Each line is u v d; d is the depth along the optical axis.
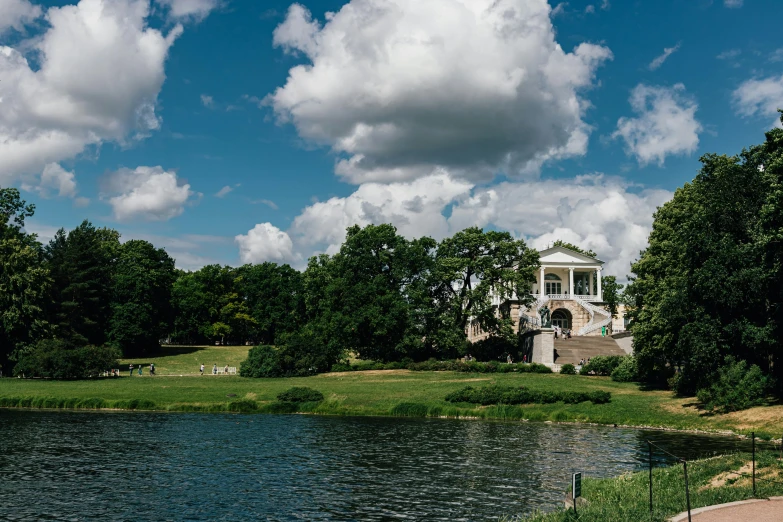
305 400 58.88
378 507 25.55
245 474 31.31
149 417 51.94
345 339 83.75
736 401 46.31
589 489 24.98
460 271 88.25
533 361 84.81
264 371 77.88
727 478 23.59
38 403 58.12
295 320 131.00
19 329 78.44
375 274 88.50
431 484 29.27
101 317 97.06
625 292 65.75
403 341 83.06
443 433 44.53
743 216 48.88
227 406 57.00
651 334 57.59
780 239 41.50
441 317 85.69
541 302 102.88
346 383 69.06
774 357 49.16
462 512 24.86
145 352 112.94
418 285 87.00
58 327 84.75
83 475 30.78
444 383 66.88
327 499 26.75
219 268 139.12
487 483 29.42
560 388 61.41
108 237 128.12
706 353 46.88
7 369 79.56
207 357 110.56
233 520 23.94
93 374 78.19
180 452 36.84
